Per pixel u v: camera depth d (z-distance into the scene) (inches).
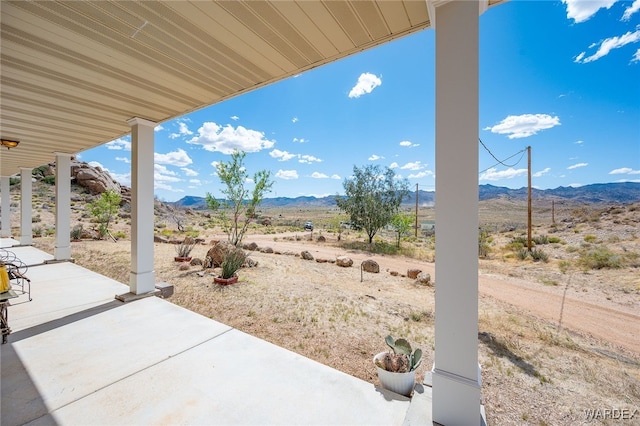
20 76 96.7
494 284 232.8
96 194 893.8
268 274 247.1
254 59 86.7
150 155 152.2
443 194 60.6
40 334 107.5
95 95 113.7
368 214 522.3
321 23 68.3
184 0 60.0
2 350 95.4
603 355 113.3
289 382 79.4
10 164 282.7
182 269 248.5
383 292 204.8
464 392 58.1
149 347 98.4
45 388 75.2
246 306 161.3
